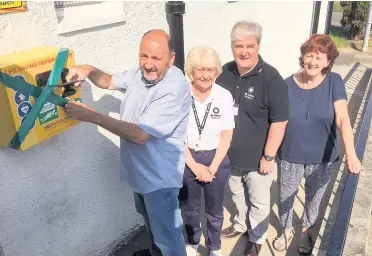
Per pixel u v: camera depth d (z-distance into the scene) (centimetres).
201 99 246
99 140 268
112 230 299
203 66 228
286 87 250
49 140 228
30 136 194
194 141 253
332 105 257
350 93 715
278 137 254
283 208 302
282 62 602
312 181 283
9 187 208
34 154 219
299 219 348
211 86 245
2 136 192
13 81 179
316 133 266
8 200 209
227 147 255
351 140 241
